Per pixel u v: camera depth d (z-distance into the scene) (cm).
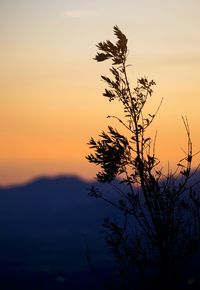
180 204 1131
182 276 1054
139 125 1216
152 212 1136
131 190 1171
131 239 1121
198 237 1083
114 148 1216
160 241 1110
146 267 1097
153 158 1188
